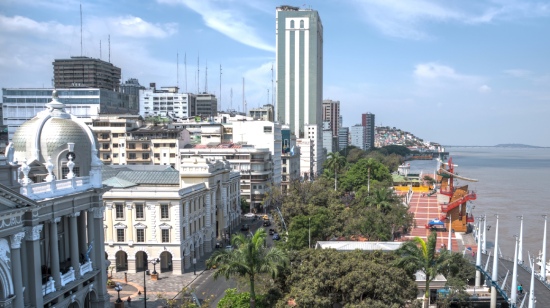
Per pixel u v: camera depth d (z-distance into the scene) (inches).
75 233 1980.8
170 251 3159.5
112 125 6240.2
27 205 1626.5
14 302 1592.0
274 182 6781.5
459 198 4680.1
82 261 2086.6
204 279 3046.3
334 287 1940.2
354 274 1898.4
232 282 2960.1
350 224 3464.6
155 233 3157.0
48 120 2106.3
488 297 2714.1
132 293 2753.4
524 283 2716.5
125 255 3253.0
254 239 1967.3
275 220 4003.4
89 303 2137.1
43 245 1916.8
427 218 5152.6
